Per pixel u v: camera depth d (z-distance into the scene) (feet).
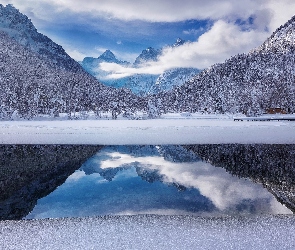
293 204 62.34
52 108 361.51
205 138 166.20
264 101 358.43
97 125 245.65
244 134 177.99
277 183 79.61
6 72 634.43
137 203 63.67
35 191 75.00
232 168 98.63
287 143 150.30
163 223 51.47
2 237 46.62
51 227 50.44
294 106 358.02
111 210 59.88
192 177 87.30
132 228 49.52
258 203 62.95
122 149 138.62
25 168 103.86
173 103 471.21
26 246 43.50
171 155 122.93
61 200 66.85
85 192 73.05
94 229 49.37
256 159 115.24
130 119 348.18
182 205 61.98
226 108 378.12
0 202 66.23
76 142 157.38
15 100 332.80
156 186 77.30
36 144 152.56
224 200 64.95
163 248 42.70
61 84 540.52
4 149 141.28
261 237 45.70
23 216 57.26
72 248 42.86
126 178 86.79
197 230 48.39
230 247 42.80
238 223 51.16
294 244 43.39
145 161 111.86
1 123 270.05
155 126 230.68
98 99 452.76
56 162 113.29
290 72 595.88
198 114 395.75
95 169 100.27
